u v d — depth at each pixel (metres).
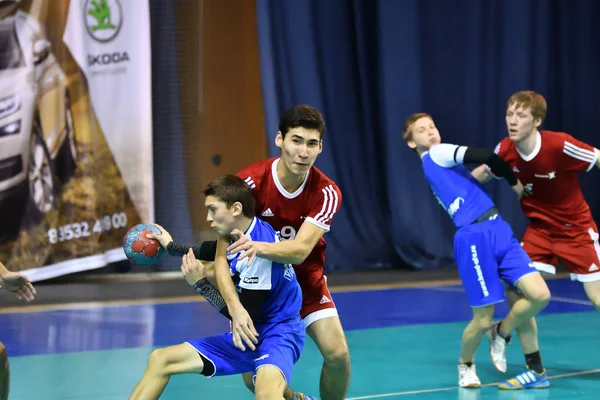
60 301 16.72
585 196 25.02
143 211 19.73
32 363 11.16
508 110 10.50
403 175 22.41
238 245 6.54
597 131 25.16
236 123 21.36
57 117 18.33
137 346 12.33
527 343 10.07
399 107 22.25
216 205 6.91
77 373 10.59
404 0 22.17
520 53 23.66
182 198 20.78
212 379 10.42
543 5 23.89
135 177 19.59
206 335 13.22
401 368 11.09
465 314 15.71
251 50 21.44
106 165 19.17
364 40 22.36
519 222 23.97
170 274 20.48
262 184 7.61
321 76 21.92
